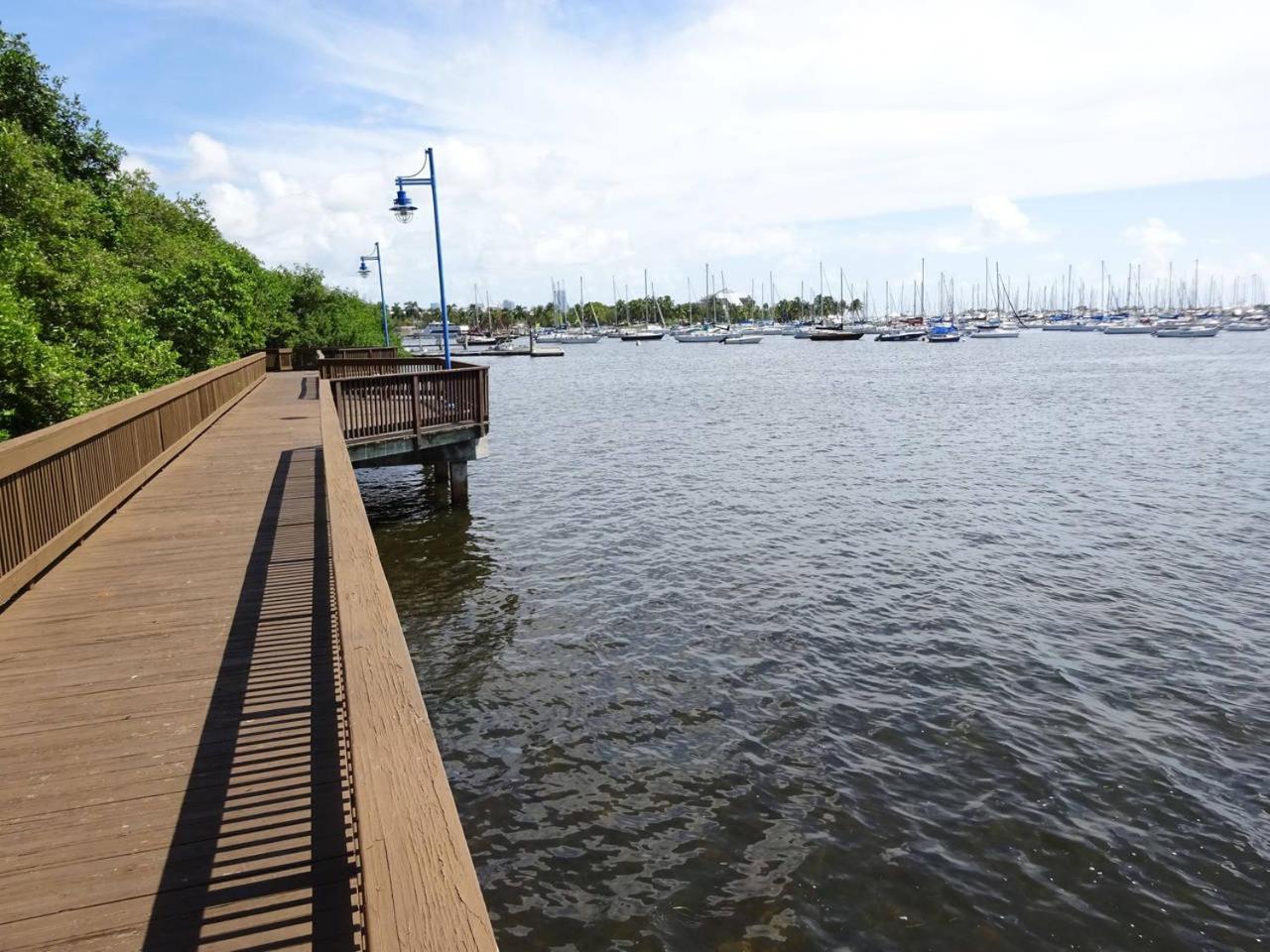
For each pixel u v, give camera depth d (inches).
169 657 193.2
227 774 144.9
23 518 238.5
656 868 231.6
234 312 944.9
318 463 451.8
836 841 242.7
